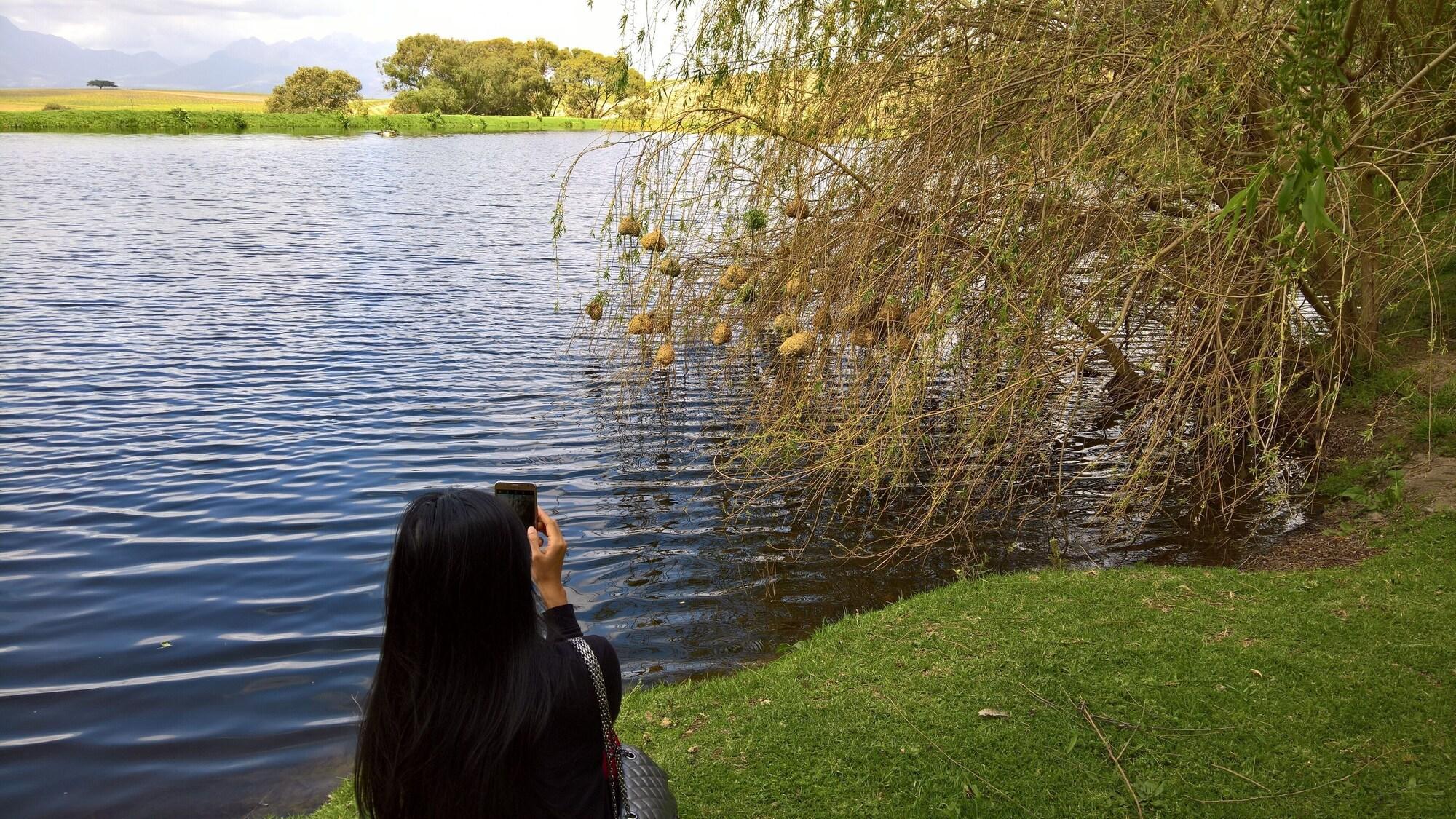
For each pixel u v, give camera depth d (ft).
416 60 370.53
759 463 25.82
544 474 26.84
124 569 20.63
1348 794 10.57
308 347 40.68
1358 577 16.57
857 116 23.65
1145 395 25.04
